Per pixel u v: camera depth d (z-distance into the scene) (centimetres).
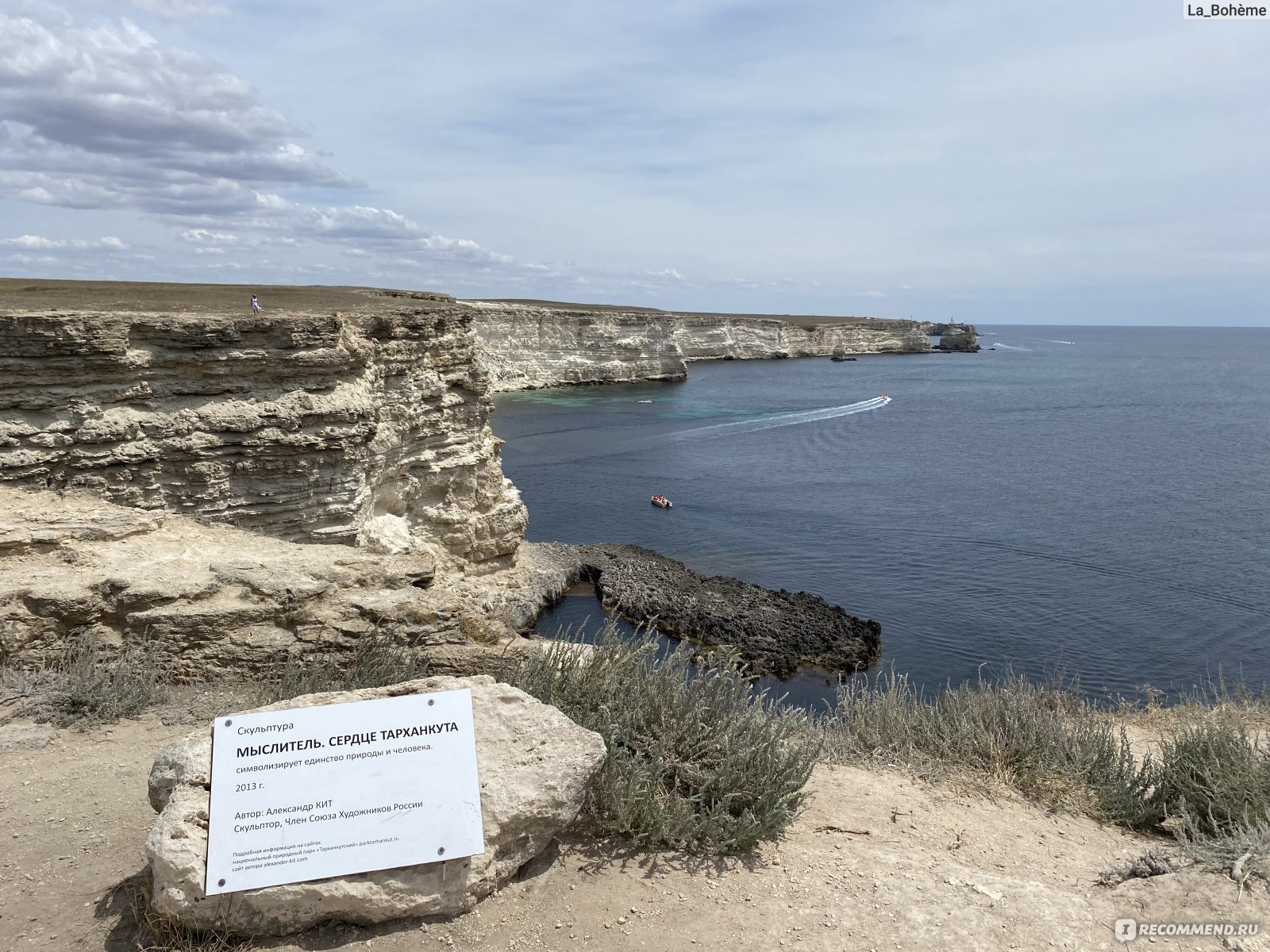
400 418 2286
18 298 2398
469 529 2667
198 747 493
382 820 464
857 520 4169
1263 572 3306
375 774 471
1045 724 879
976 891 525
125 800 597
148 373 1622
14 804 586
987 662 2462
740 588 3038
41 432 1475
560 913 481
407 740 482
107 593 846
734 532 3941
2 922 457
